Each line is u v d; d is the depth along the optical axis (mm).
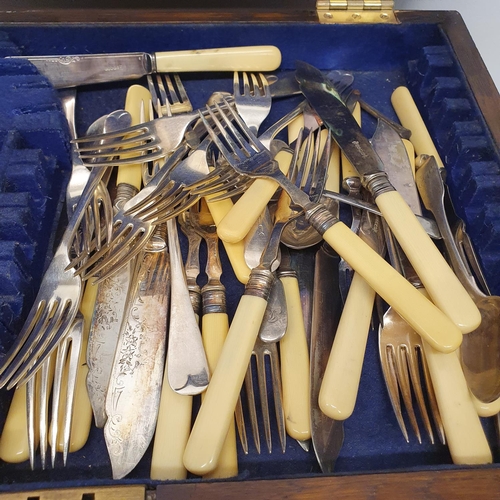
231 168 538
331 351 446
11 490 349
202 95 706
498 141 587
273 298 475
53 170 602
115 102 689
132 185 565
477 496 361
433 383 445
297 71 664
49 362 442
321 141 609
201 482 357
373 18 703
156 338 466
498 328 470
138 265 505
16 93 590
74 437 429
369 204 532
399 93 693
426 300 423
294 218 511
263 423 449
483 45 881
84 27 663
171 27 678
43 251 562
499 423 456
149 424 427
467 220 592
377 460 462
